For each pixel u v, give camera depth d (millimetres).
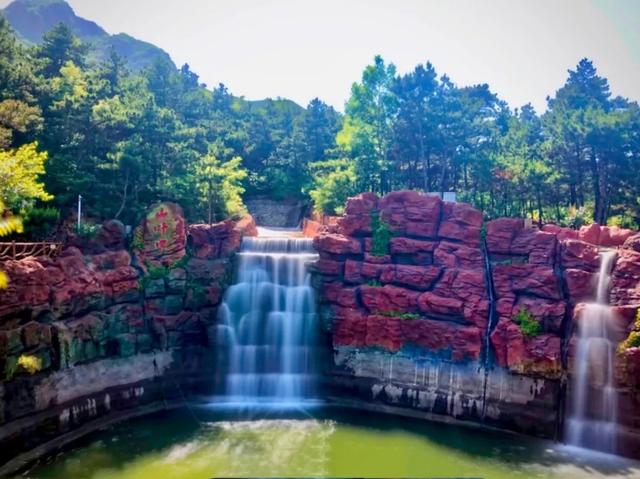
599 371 33219
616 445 32156
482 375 37125
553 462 30953
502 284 38531
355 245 42500
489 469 29844
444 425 36969
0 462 28188
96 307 36344
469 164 62812
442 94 64062
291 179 84250
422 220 42250
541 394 35125
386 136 67000
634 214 59750
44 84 48281
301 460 30312
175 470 28750
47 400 31672
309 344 42906
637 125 60562
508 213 59875
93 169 45906
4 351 28641
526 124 80250
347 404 40781
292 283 43844
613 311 33531
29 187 32375
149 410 38344
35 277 30938
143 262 40656
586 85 87938
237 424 36156
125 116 48562
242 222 53688
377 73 69625
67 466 28969
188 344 42219
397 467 29719
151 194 48688
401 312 40188
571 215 56750
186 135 58469
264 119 104125
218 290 43000
